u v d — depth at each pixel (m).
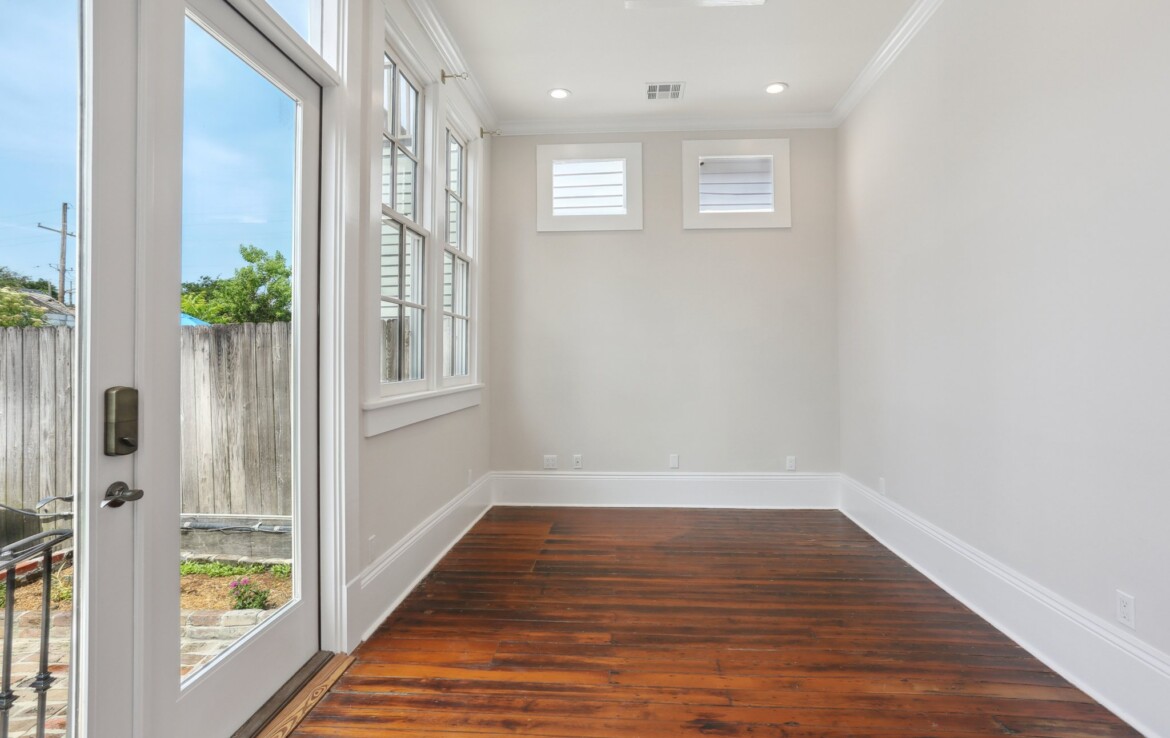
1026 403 2.12
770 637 2.19
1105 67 1.75
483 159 4.07
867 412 3.61
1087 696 1.80
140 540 1.26
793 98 3.86
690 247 4.22
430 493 2.99
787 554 3.16
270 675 1.75
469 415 3.73
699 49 3.24
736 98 3.85
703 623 2.32
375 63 2.29
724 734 1.62
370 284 2.24
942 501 2.71
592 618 2.36
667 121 4.18
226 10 1.54
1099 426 1.79
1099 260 1.78
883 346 3.36
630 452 4.26
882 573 2.87
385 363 2.56
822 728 1.65
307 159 1.93
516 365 4.30
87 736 1.15
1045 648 2.01
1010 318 2.21
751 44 3.19
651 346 4.24
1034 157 2.07
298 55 1.80
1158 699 1.59
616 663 2.01
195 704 1.44
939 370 2.73
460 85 3.46
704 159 4.25
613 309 4.26
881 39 3.14
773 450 4.20
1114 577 1.74
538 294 4.30
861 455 3.73
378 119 2.31
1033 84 2.06
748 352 4.20
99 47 1.15
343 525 2.04
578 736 1.62
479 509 3.92
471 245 3.94
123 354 1.23
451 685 1.87
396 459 2.55
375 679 1.91
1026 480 2.12
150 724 1.29
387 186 2.61
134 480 1.26
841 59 3.35
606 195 4.29
